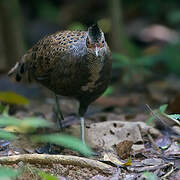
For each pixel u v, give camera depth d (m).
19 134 9.48
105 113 11.74
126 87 15.16
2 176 6.17
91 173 7.57
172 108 10.48
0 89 15.01
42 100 13.68
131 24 24.69
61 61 9.08
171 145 8.91
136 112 11.87
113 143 9.05
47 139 7.24
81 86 9.12
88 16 25.42
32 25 24.66
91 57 8.73
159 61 19.62
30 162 7.76
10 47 16.95
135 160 8.27
